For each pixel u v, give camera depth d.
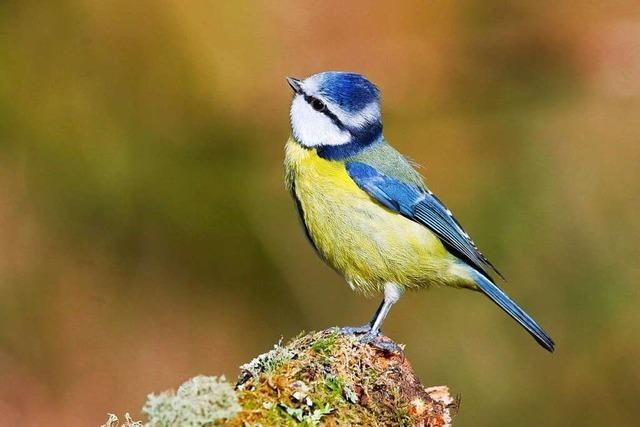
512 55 13.91
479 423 12.08
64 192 12.52
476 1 13.84
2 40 12.98
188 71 13.16
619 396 12.22
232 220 12.86
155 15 13.16
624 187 13.56
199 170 13.01
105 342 11.80
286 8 13.19
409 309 12.55
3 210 12.22
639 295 12.71
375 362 5.28
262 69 13.20
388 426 5.05
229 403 4.30
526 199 13.40
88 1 13.12
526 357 12.34
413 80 13.59
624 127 13.86
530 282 12.86
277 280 12.67
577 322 12.65
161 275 12.48
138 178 12.82
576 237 13.16
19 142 12.63
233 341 12.28
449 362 12.29
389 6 13.48
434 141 13.61
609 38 13.97
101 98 13.03
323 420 4.84
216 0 13.14
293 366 5.05
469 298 12.58
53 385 11.31
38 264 12.05
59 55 13.05
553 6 13.97
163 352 11.98
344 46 13.35
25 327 11.61
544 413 12.19
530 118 13.86
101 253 12.40
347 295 12.55
